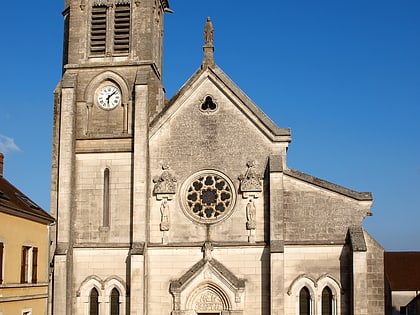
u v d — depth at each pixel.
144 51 51.53
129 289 46.91
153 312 46.75
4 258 40.78
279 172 46.38
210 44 50.31
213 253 46.88
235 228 47.16
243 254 46.59
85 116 50.91
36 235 46.34
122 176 49.22
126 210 48.56
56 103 51.41
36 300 45.53
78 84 51.50
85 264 47.97
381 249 45.19
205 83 49.62
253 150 48.19
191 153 48.75
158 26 56.09
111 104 51.09
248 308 45.88
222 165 48.28
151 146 49.19
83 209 49.03
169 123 49.44
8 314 40.81
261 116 48.38
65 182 48.47
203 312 45.97
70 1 53.41
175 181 48.38
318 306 45.28
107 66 51.47
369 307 44.62
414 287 87.06
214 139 48.75
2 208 40.22
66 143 49.09
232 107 49.00
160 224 47.84
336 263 45.69
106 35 52.25
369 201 46.06
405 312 86.69
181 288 45.94
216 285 45.84
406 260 91.50
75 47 52.19
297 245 46.09
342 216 46.22
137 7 52.31
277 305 44.38
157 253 47.47
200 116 49.25
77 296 47.56
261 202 47.28
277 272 44.81
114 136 49.84
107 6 52.66
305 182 46.88
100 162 49.66
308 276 45.59
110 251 47.94
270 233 45.62
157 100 50.81
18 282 42.84
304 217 46.50
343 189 46.44
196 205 48.00
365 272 43.94
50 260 48.34
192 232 47.53
